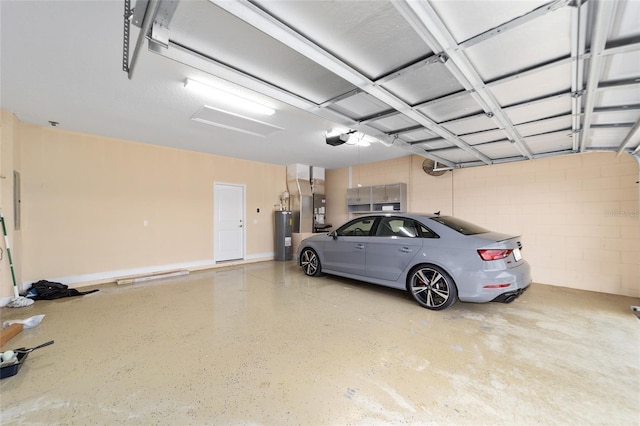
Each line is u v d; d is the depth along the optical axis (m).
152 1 1.41
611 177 3.98
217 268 5.99
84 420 1.56
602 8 1.33
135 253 5.06
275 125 4.10
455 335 2.63
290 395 1.77
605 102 2.44
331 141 4.48
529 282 3.16
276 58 2.08
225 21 1.69
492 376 1.98
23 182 4.02
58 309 3.38
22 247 4.01
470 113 2.86
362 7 1.51
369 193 6.74
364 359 2.21
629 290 3.85
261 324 2.90
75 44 2.17
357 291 4.11
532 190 4.64
